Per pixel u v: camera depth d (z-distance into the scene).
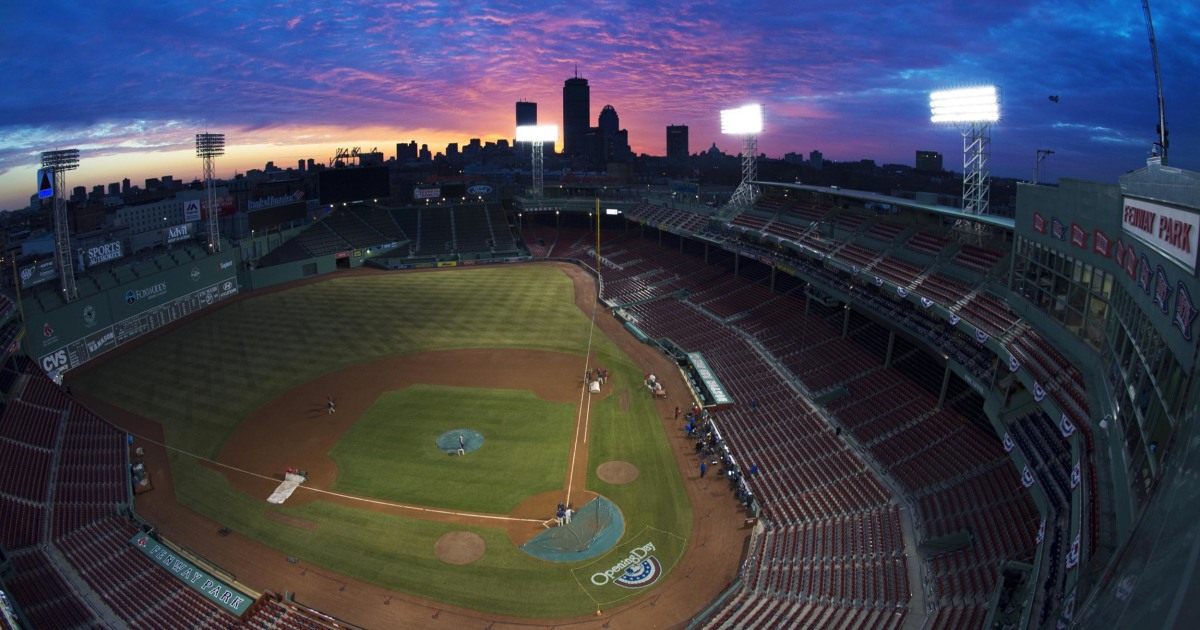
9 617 23.36
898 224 54.66
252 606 30.05
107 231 81.94
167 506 38.25
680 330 66.50
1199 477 9.81
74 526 35.59
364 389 54.00
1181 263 15.55
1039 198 30.48
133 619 29.47
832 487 37.44
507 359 60.72
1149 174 19.05
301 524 36.56
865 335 54.06
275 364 59.41
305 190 104.00
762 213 74.00
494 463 42.66
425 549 34.41
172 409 50.66
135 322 67.06
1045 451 27.00
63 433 43.75
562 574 32.59
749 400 49.81
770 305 66.75
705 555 33.81
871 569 29.45
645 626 29.25
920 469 36.53
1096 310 24.67
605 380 55.47
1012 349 31.92
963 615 23.91
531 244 109.56
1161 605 7.66
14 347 48.12
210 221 79.62
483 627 29.31
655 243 97.75
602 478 40.88
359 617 29.89
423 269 98.00
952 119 45.84
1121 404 20.53
